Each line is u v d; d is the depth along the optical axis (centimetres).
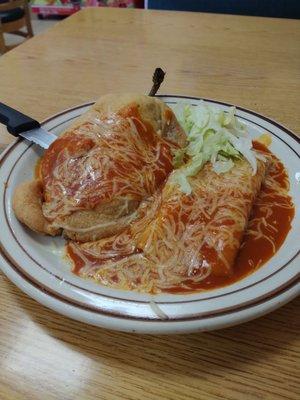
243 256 32
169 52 66
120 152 35
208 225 33
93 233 34
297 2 84
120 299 27
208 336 28
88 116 38
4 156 40
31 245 32
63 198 34
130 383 25
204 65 62
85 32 73
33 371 26
